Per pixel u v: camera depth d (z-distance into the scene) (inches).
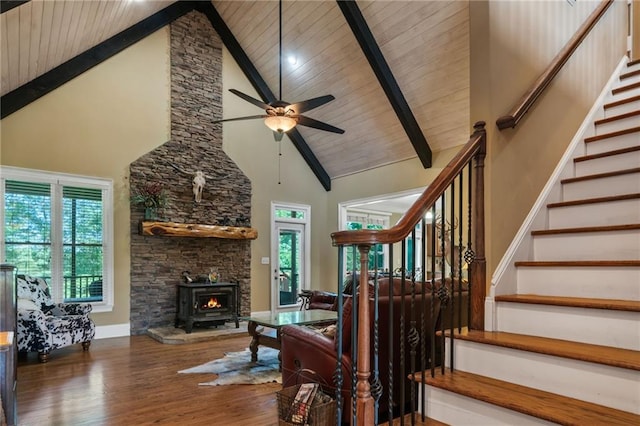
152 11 245.3
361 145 294.4
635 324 66.9
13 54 171.9
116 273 235.1
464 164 83.5
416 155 270.4
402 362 70.9
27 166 211.2
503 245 90.7
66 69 222.5
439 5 190.4
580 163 116.7
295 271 324.8
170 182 257.1
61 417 115.5
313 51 250.4
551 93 112.0
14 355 112.0
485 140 89.8
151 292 245.9
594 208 97.7
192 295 237.3
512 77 99.0
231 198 285.1
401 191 279.6
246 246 291.4
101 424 110.7
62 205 221.0
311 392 90.0
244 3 251.6
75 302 221.9
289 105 180.1
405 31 209.0
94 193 231.3
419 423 72.9
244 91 296.2
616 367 60.1
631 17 167.5
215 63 283.6
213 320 245.0
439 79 220.4
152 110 254.7
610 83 145.3
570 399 64.1
